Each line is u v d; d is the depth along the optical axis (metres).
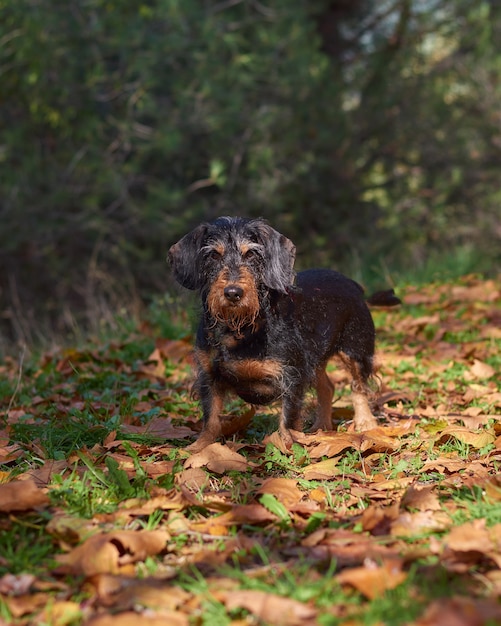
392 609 2.56
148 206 12.74
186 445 4.73
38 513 3.44
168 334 7.99
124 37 12.29
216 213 14.21
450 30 16.86
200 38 13.02
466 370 6.40
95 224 12.55
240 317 4.29
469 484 3.73
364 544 3.13
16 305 13.74
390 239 15.95
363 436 4.51
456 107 17.73
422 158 17.47
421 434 4.69
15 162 13.13
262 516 3.41
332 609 2.65
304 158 15.08
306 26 14.45
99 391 6.05
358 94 17.12
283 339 4.50
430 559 2.99
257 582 2.82
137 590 2.78
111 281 13.06
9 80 12.58
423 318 7.95
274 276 4.49
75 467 3.98
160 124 13.02
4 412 5.51
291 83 14.09
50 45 11.89
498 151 18.03
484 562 2.98
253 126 13.84
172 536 3.34
